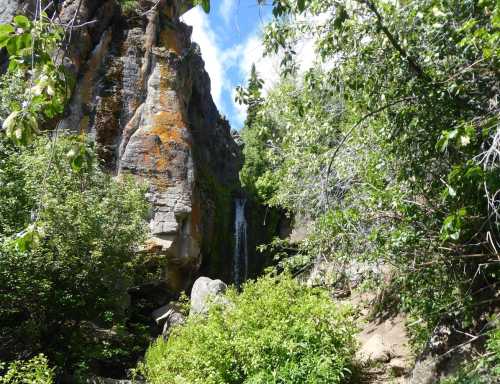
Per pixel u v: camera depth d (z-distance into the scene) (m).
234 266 20.77
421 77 5.08
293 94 6.91
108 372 11.46
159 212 15.48
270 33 5.42
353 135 7.16
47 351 10.02
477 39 4.50
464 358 5.57
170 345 8.91
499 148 3.85
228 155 25.09
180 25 20.73
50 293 9.64
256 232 22.03
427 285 5.84
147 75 17.77
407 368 7.49
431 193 5.52
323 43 5.68
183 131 17.22
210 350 6.98
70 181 10.70
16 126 2.83
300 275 10.80
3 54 15.72
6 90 10.33
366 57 5.69
